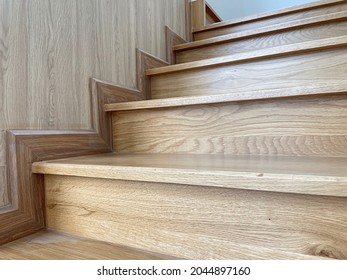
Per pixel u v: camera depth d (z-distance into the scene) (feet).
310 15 4.89
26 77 2.61
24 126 2.59
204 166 2.09
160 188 2.06
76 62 3.18
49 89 2.84
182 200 1.99
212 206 1.89
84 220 2.39
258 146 2.77
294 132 2.62
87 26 3.34
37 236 2.40
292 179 1.61
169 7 5.35
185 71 4.11
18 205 2.40
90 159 2.76
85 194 2.38
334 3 4.69
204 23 6.25
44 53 2.80
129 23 4.13
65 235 2.42
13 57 2.50
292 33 4.30
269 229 1.73
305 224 1.64
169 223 2.03
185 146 3.13
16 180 2.41
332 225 1.57
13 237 2.33
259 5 9.11
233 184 1.77
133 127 3.42
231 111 2.89
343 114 2.43
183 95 4.16
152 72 4.35
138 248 2.14
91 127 3.33
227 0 8.99
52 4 2.90
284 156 2.60
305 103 2.57
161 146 3.26
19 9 2.56
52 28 2.89
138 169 2.09
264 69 3.53
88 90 3.32
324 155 2.51
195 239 1.94
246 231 1.79
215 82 3.89
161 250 2.05
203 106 3.02
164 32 5.11
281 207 1.70
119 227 2.23
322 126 2.51
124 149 3.49
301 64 3.30
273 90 2.61
